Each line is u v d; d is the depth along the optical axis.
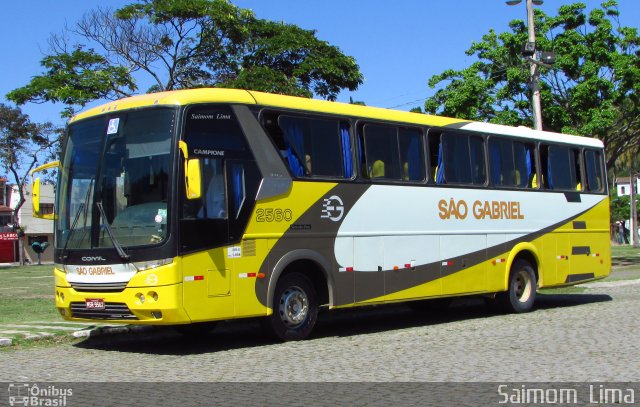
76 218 10.97
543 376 8.57
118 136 10.85
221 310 10.56
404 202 13.38
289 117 11.81
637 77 27.25
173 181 10.20
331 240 12.12
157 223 10.19
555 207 16.67
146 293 10.09
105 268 10.48
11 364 9.84
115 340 12.40
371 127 13.04
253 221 11.05
